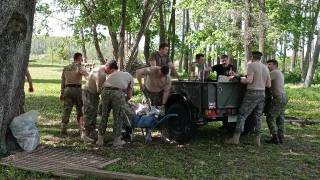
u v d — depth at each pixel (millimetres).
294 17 29938
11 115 8641
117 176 6984
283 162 8477
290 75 38812
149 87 10211
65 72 10406
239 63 30531
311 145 10234
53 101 18156
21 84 8859
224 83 9562
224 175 7391
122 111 9258
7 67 8109
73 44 22641
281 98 9992
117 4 18766
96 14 19219
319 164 8438
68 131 10984
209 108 9391
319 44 30953
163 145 9633
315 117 15430
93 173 7113
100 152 8750
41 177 7004
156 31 25297
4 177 6895
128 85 9453
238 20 25203
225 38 25672
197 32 28578
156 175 7242
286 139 10914
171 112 9969
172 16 27594
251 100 9586
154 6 17344
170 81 10055
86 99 9719
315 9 34031
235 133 9875
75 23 20203
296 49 33844
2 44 8016
